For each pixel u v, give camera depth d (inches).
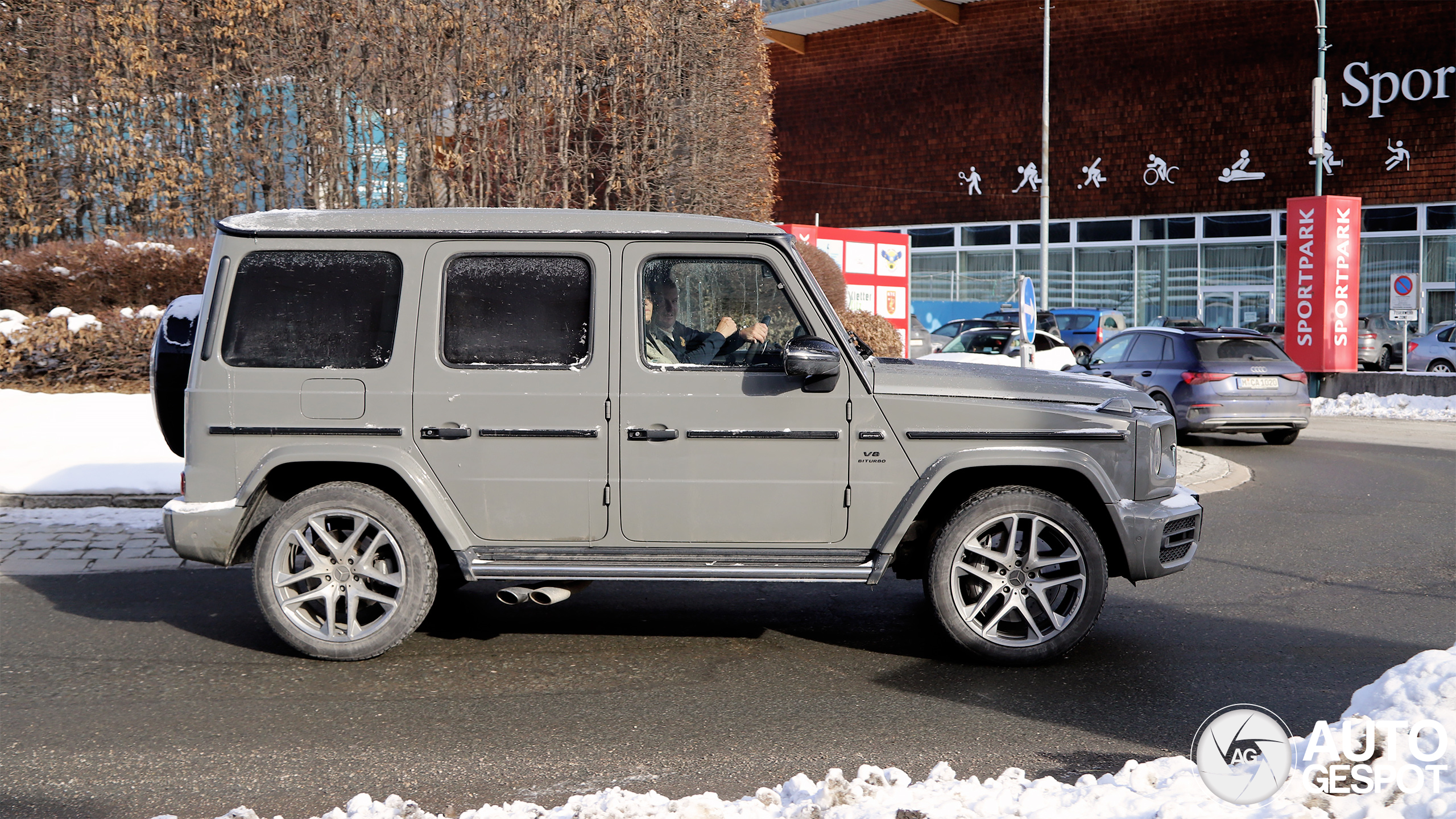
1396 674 172.4
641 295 215.2
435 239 215.8
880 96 1617.9
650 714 189.8
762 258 215.2
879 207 1636.3
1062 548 219.1
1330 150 1337.4
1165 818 135.6
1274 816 134.4
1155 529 214.7
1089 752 172.2
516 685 205.5
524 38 693.9
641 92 755.4
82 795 155.6
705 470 213.2
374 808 145.7
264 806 151.9
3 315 551.5
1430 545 339.9
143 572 296.7
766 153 849.5
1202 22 1406.3
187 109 665.6
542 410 213.6
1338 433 700.0
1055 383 220.7
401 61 669.3
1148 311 1475.1
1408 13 1298.0
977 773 163.9
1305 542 346.0
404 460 213.6
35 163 671.1
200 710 190.7
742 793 156.5
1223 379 590.2
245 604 264.7
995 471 220.1
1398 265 1333.7
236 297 216.8
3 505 367.2
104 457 417.1
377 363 214.8
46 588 278.8
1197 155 1427.2
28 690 201.3
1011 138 1534.2
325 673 211.9
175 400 232.7
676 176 767.7
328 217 218.2
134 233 624.4
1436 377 854.5
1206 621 252.7
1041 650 215.0
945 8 1528.1
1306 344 911.7
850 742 176.4
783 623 251.4
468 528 215.3
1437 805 134.4
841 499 213.3
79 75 660.1
